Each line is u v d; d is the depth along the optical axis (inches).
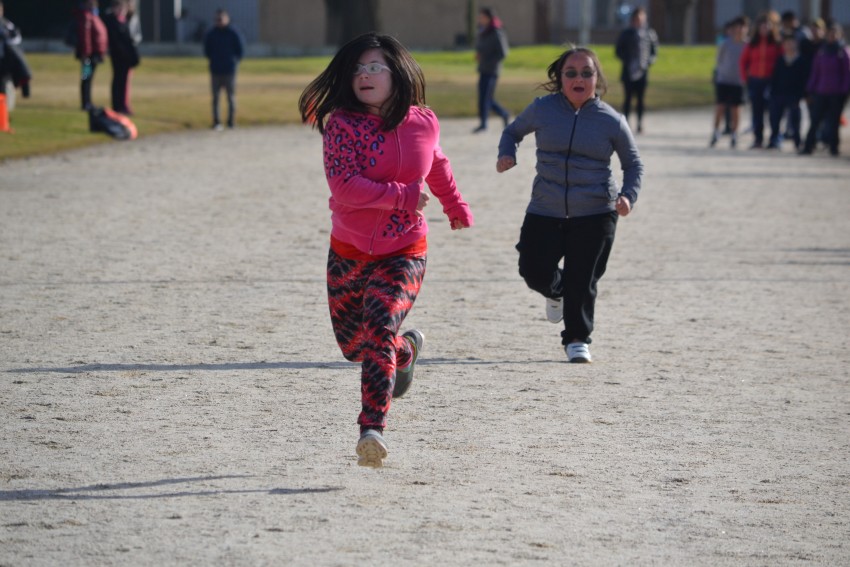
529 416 761.6
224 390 807.7
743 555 537.0
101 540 538.6
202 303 1088.2
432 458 671.8
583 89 884.0
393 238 631.8
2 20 2709.2
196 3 6786.4
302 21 6840.6
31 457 660.7
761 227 1605.6
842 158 2564.0
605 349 955.3
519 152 2568.9
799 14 7165.4
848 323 1063.0
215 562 513.7
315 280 1200.2
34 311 1045.8
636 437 721.6
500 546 537.6
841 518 590.9
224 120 3107.8
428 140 632.4
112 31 2928.2
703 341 987.9
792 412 784.9
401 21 6939.0
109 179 1971.0
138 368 862.5
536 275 912.9
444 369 879.7
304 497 601.0
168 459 660.7
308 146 2588.6
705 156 2546.8
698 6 7293.3
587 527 566.9
